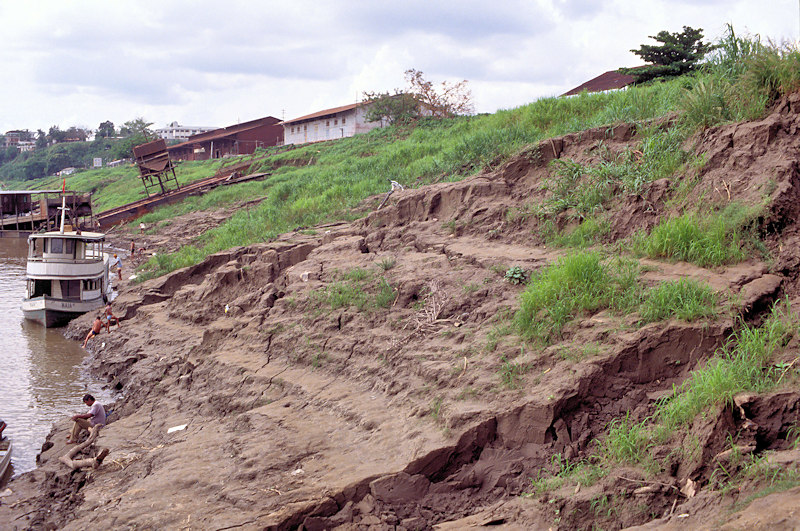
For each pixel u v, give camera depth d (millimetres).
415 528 6703
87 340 18609
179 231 38125
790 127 9953
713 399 6402
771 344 7020
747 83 11148
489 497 7098
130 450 10172
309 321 12438
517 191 14477
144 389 13406
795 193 9062
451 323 10477
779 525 4383
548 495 6441
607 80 43531
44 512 8547
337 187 24578
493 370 8500
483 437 7523
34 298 21562
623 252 10508
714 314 7703
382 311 11664
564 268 9422
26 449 11328
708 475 5984
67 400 13914
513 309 9797
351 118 61500
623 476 6273
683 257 9469
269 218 24484
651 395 7484
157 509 7488
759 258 8836
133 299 20516
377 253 14656
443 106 53438
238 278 16828
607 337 8141
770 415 6203
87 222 44562
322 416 9422
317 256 15445
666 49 31016
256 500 7270
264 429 9211
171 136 164500
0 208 47062
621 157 12898
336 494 7055
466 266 12031
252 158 61625
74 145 154375
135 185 69000
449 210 15289
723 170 10273
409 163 26875
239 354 12812
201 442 9453
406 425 8297
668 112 13875
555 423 7410
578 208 12125
